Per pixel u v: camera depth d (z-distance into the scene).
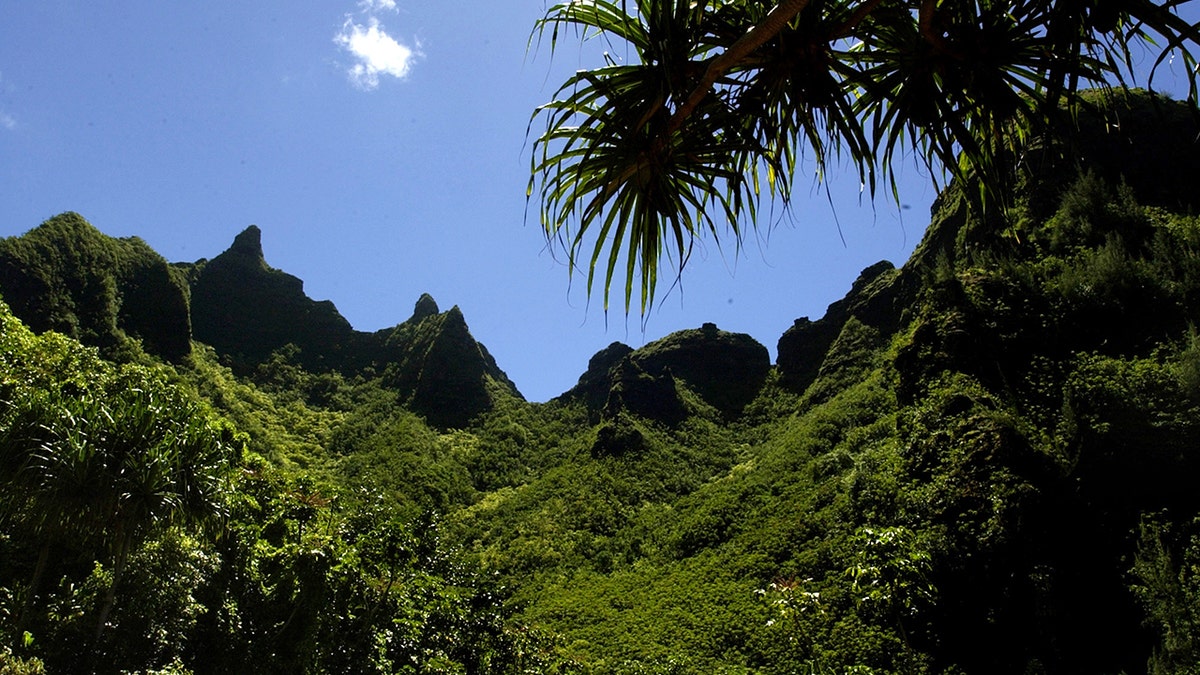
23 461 8.42
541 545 50.94
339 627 12.41
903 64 2.65
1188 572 16.59
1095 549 20.56
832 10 2.55
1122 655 17.75
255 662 10.55
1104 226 33.00
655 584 37.84
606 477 63.66
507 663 17.70
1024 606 20.41
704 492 54.88
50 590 10.01
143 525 8.77
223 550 11.51
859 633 21.47
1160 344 25.48
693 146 2.83
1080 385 24.92
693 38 2.71
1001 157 2.51
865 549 6.56
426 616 14.52
